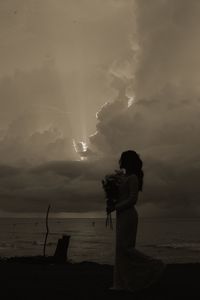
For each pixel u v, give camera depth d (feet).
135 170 21.99
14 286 23.91
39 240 353.10
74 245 284.41
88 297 19.97
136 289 20.93
